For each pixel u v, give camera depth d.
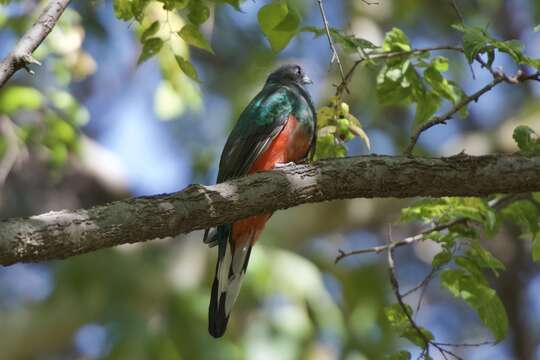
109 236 5.82
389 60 7.68
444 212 7.34
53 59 11.24
